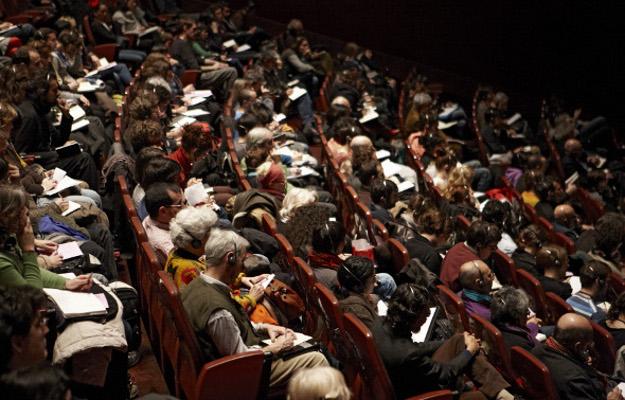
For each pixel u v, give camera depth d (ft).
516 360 11.75
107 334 9.67
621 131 42.16
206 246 10.70
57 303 9.75
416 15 43.34
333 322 11.54
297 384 7.82
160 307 11.55
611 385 12.87
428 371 10.62
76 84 23.02
